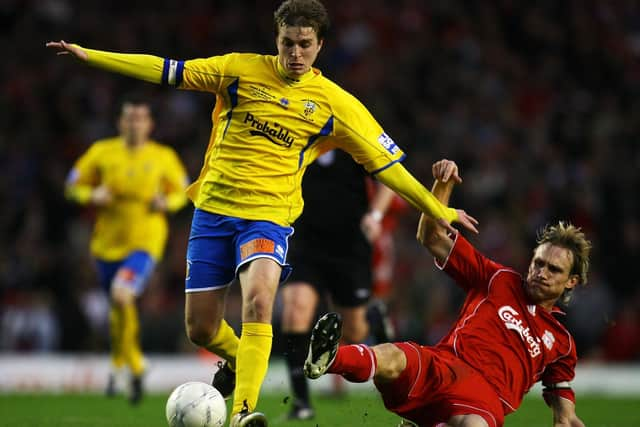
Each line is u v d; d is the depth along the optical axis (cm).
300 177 2364
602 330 6022
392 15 8938
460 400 2122
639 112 8256
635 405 4275
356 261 3412
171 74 2288
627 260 6719
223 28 8719
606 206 7069
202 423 2114
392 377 2127
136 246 4159
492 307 2248
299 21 2253
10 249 6475
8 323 5788
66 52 2219
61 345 5806
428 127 7881
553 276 2234
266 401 4250
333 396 4409
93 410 3722
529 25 9012
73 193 4200
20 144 7506
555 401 2306
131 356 3978
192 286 2358
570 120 8000
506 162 7494
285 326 3259
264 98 2312
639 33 9288
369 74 8331
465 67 8512
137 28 8662
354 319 3472
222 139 2347
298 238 3388
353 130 2341
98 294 5988
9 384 5034
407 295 6025
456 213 2341
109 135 7744
